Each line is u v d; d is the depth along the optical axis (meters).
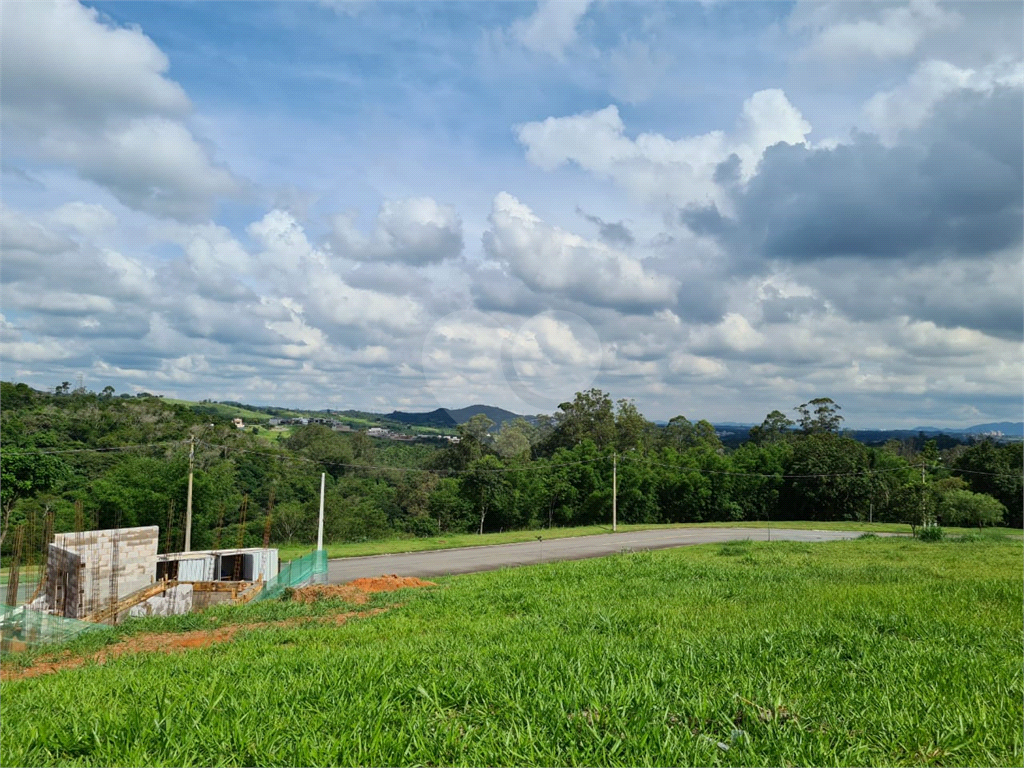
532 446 56.94
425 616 11.09
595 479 52.59
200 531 36.84
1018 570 15.93
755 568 16.91
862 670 4.98
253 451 48.88
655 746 3.23
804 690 4.33
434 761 3.21
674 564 18.17
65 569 15.77
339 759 3.18
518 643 6.59
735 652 5.52
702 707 3.77
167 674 5.79
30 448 35.41
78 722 3.78
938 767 3.24
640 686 4.16
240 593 16.44
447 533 48.72
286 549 32.88
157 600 15.26
